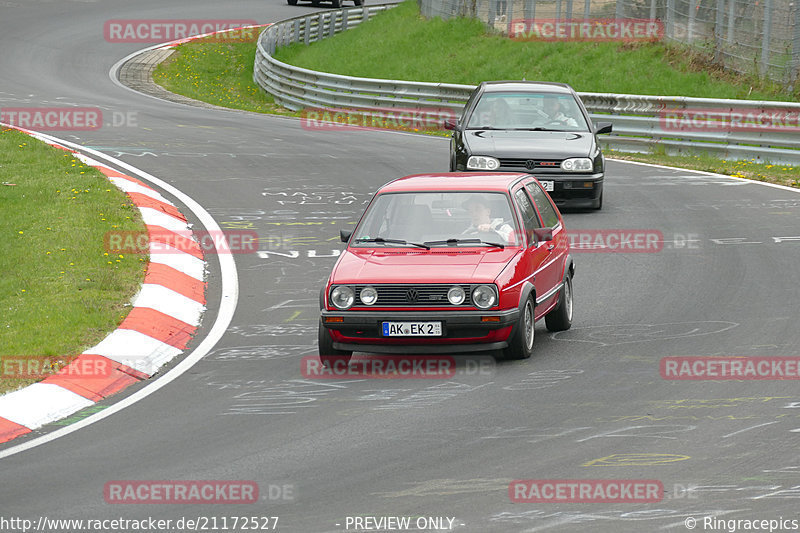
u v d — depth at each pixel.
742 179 72.38
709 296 44.31
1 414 31.69
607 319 41.56
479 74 122.56
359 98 110.88
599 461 26.52
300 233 57.50
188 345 39.78
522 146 61.62
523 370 35.09
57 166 68.12
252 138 89.69
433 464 26.56
